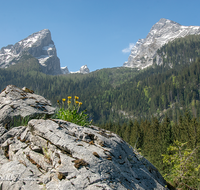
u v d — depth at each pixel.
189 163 5.30
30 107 5.62
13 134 4.58
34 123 4.14
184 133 40.72
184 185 5.19
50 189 2.79
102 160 3.29
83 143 3.70
